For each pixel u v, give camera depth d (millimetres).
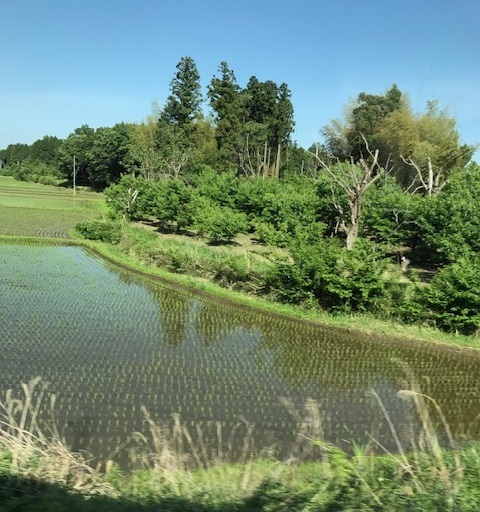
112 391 9859
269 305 18328
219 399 9844
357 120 52188
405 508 4004
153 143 66500
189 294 20344
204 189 41812
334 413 9469
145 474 5113
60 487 4270
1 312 15781
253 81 79062
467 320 15477
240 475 5070
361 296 17359
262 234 32469
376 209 29672
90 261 26594
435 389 11273
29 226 39250
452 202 24938
